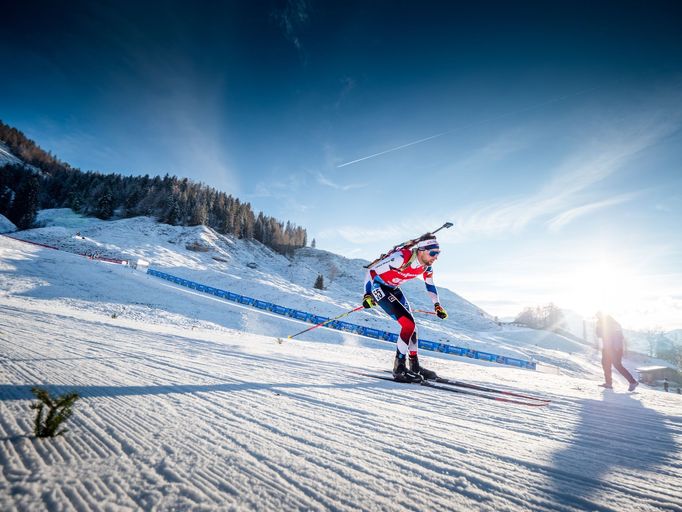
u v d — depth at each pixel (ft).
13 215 206.18
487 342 115.55
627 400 10.95
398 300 12.07
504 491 3.56
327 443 4.67
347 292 258.37
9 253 81.87
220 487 3.28
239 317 76.07
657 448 5.38
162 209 268.21
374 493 3.37
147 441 4.25
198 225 255.91
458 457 4.46
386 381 10.68
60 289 68.59
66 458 3.64
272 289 118.42
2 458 3.49
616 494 3.61
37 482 3.09
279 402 6.64
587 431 6.21
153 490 3.13
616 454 4.96
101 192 274.16
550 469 4.23
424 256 11.69
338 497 3.25
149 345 14.43
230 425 5.10
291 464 3.92
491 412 7.34
